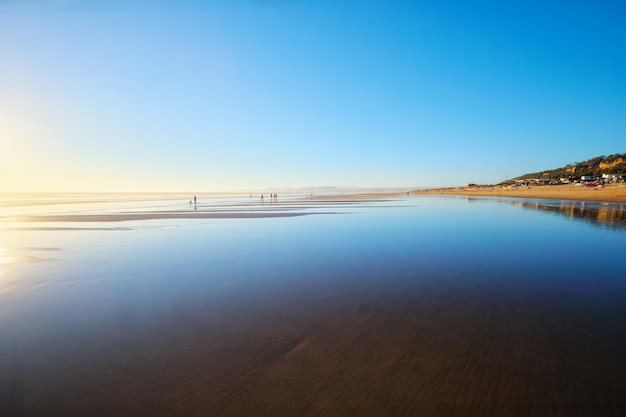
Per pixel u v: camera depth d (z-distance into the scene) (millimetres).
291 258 11508
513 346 4816
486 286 7977
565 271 9398
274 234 17688
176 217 29500
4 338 5383
